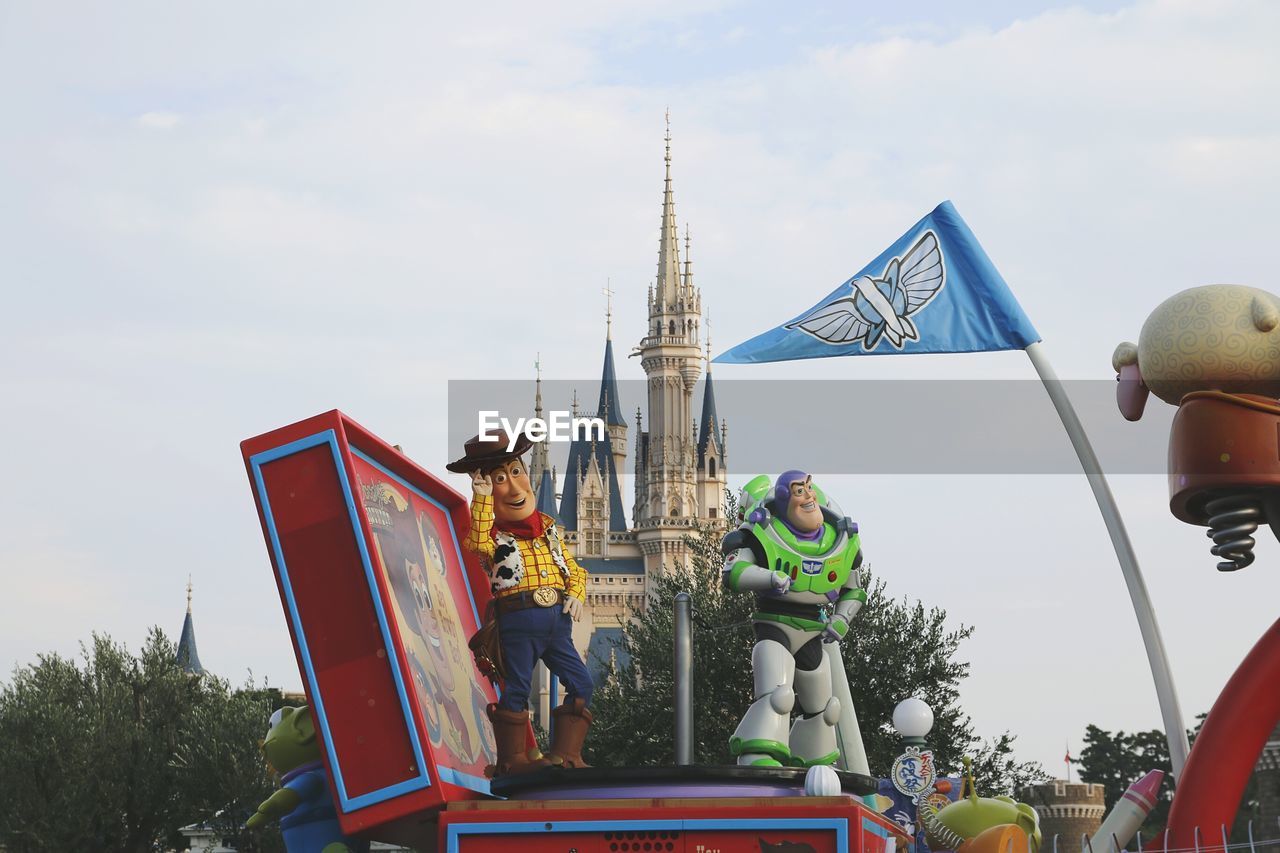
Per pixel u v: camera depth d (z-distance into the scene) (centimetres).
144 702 5984
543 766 995
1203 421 1119
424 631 1069
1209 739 1172
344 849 1112
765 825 877
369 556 961
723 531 4103
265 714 6119
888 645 3616
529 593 1015
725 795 949
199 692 6125
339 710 950
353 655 955
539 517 1041
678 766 951
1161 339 1137
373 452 1077
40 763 5538
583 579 1048
